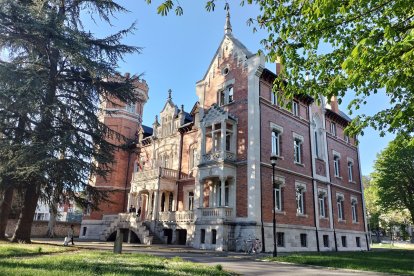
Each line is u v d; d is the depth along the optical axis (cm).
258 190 2111
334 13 770
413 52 563
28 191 1733
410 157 3541
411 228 7281
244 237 2031
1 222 1764
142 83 3906
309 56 975
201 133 2422
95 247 1727
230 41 2591
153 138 3294
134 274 691
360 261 1351
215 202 2306
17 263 782
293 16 916
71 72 1897
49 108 1659
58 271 677
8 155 1602
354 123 1032
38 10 1644
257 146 2194
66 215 4997
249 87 2342
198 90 2752
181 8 758
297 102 2769
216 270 860
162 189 2725
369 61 668
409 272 1056
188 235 2316
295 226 2342
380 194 3819
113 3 1933
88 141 1853
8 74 1499
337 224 2872
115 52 1953
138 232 2569
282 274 937
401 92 976
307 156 2705
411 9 720
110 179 3481
